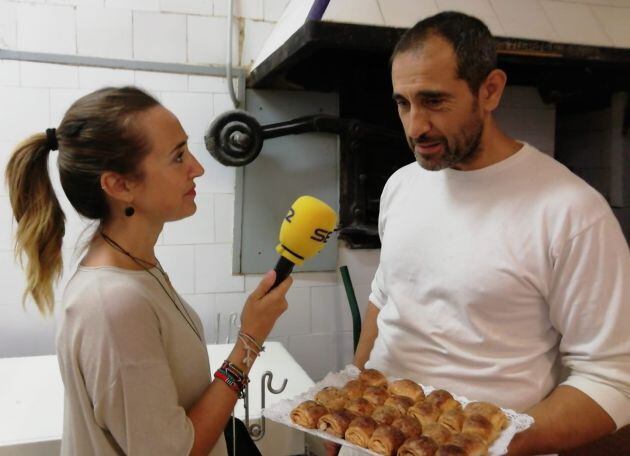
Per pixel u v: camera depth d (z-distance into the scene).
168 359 0.81
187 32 1.93
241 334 0.89
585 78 2.07
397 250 1.14
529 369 0.99
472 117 0.96
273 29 2.00
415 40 0.94
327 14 1.42
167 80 1.92
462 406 0.94
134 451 0.73
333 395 0.96
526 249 0.96
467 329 1.02
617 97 2.37
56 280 0.85
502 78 0.99
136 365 0.73
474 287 0.99
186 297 1.99
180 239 1.97
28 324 1.83
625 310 0.89
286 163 2.03
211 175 1.98
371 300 1.33
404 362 1.11
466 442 0.79
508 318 0.98
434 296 1.07
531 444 0.86
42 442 1.15
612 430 0.88
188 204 0.86
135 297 0.75
